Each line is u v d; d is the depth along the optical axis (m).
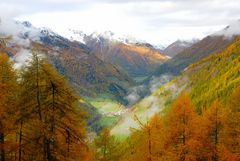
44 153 29.80
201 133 45.84
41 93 29.52
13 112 28.95
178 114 45.81
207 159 45.75
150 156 47.41
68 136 30.80
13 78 29.20
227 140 46.19
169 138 46.28
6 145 29.00
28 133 30.17
